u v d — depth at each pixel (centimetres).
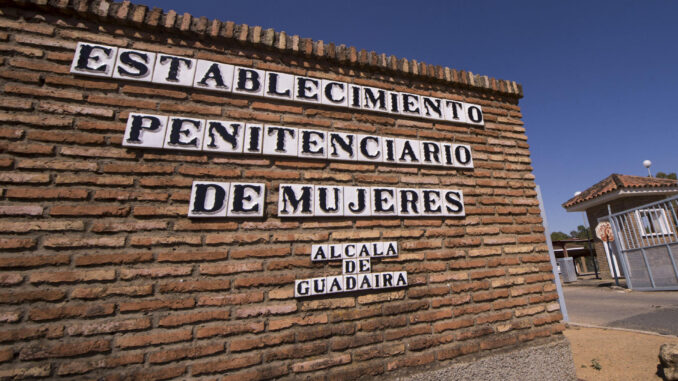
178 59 284
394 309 293
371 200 309
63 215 230
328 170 304
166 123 266
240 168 278
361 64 344
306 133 304
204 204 260
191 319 238
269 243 271
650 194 1195
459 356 302
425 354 292
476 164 367
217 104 286
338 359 266
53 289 218
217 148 274
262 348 250
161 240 245
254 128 289
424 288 308
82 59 260
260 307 256
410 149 340
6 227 218
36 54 251
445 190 341
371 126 333
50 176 234
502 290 334
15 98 239
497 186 368
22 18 255
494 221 354
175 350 231
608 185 1246
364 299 287
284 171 290
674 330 506
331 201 296
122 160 252
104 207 239
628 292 929
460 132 372
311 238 283
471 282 325
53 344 212
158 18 284
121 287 230
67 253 226
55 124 243
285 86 311
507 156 386
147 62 276
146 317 231
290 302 265
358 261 291
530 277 350
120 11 275
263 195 276
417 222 323
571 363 336
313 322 268
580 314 710
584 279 1625
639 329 538
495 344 316
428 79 374
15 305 210
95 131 251
